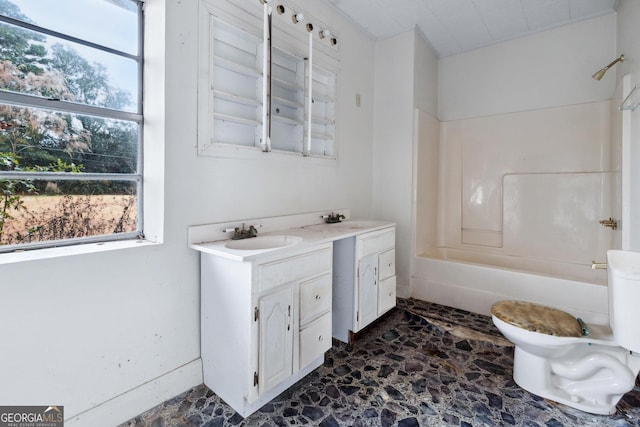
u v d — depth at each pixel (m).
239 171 1.83
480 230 3.28
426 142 3.11
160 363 1.51
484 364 1.87
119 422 1.37
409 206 2.94
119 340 1.37
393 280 2.44
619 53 2.40
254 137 1.97
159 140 1.49
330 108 2.57
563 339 1.45
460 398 1.56
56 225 1.33
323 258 1.72
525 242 3.01
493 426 1.38
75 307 1.24
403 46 2.91
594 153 2.67
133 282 1.40
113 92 1.47
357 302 2.06
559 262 2.82
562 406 1.51
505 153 3.10
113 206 1.49
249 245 1.72
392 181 3.04
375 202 3.15
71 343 1.23
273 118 2.06
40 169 1.27
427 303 2.84
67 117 1.34
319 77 2.51
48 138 1.29
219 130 1.78
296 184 2.25
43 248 1.29
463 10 2.54
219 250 1.44
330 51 2.49
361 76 2.90
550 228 2.88
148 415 1.43
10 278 1.08
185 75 1.54
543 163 2.91
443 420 1.41
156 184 1.51
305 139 2.27
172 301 1.54
